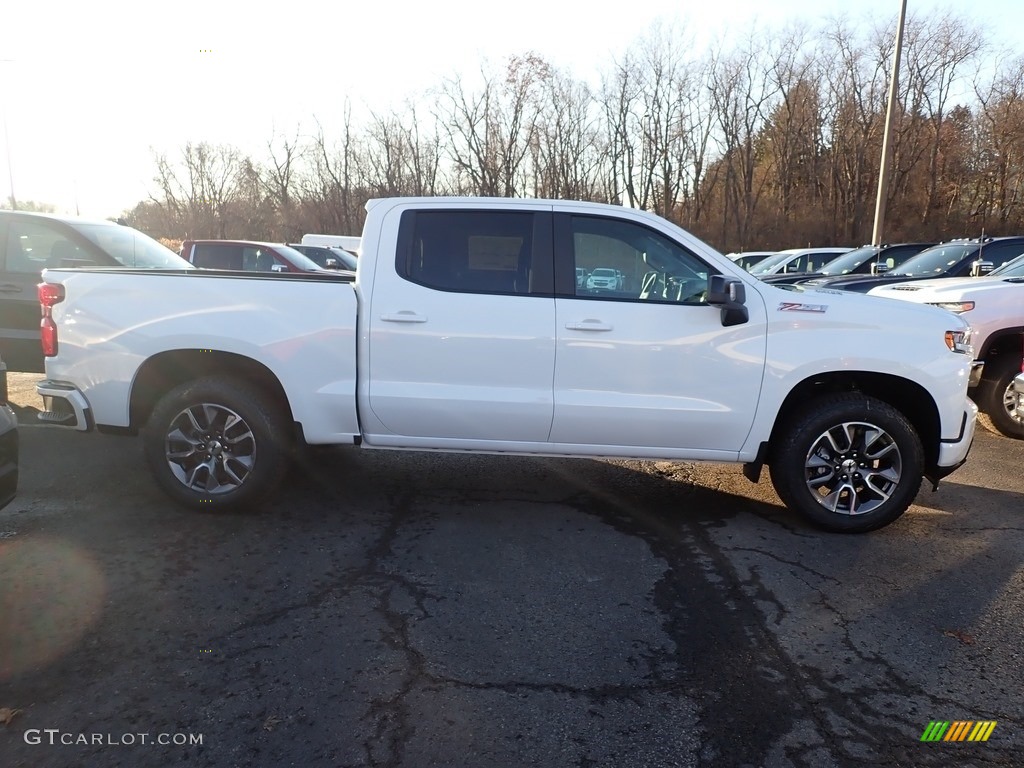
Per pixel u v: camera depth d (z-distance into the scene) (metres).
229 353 4.46
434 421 4.38
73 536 4.17
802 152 45.28
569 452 4.46
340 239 22.73
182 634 3.13
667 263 4.37
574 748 2.47
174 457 4.49
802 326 4.23
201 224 51.59
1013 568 3.95
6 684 2.75
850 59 42.69
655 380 4.27
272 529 4.34
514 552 4.09
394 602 3.47
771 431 4.34
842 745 2.50
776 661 3.02
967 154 41.97
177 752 2.40
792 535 4.40
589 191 44.31
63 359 4.53
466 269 4.36
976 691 2.83
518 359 4.28
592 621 3.33
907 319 4.27
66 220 7.22
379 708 2.66
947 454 4.35
